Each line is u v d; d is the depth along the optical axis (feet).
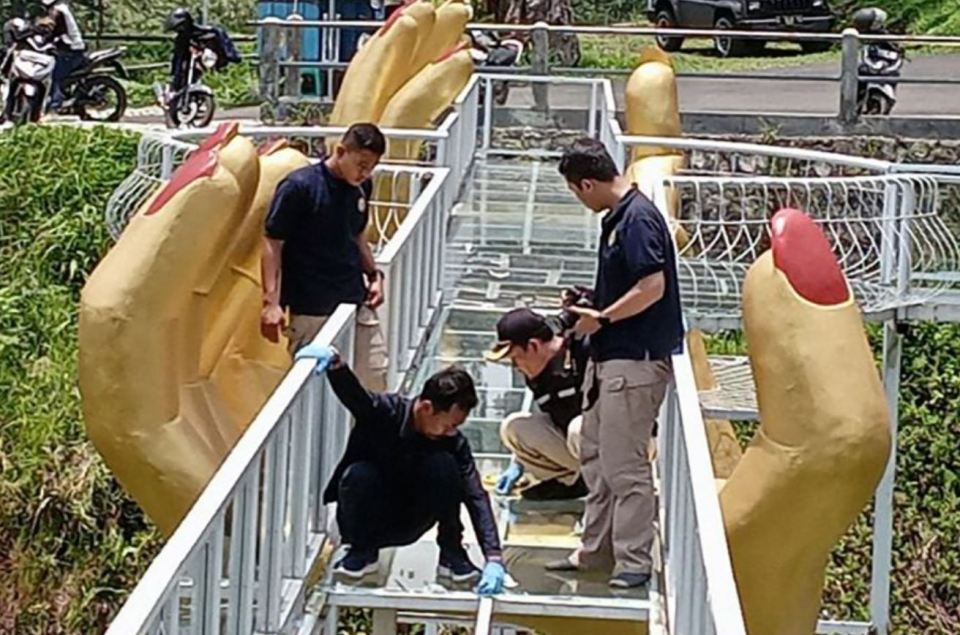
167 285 28.89
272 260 28.40
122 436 28.73
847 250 40.78
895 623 51.75
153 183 41.83
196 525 19.24
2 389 54.60
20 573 50.01
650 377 25.53
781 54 113.19
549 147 64.64
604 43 118.52
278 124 65.62
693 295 37.78
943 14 124.47
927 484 53.88
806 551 28.68
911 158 62.59
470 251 44.04
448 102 51.29
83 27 135.44
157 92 82.99
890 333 39.81
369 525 25.82
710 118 63.21
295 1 75.77
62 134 66.74
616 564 26.53
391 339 30.76
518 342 29.81
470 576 26.27
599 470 26.73
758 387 28.60
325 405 26.27
